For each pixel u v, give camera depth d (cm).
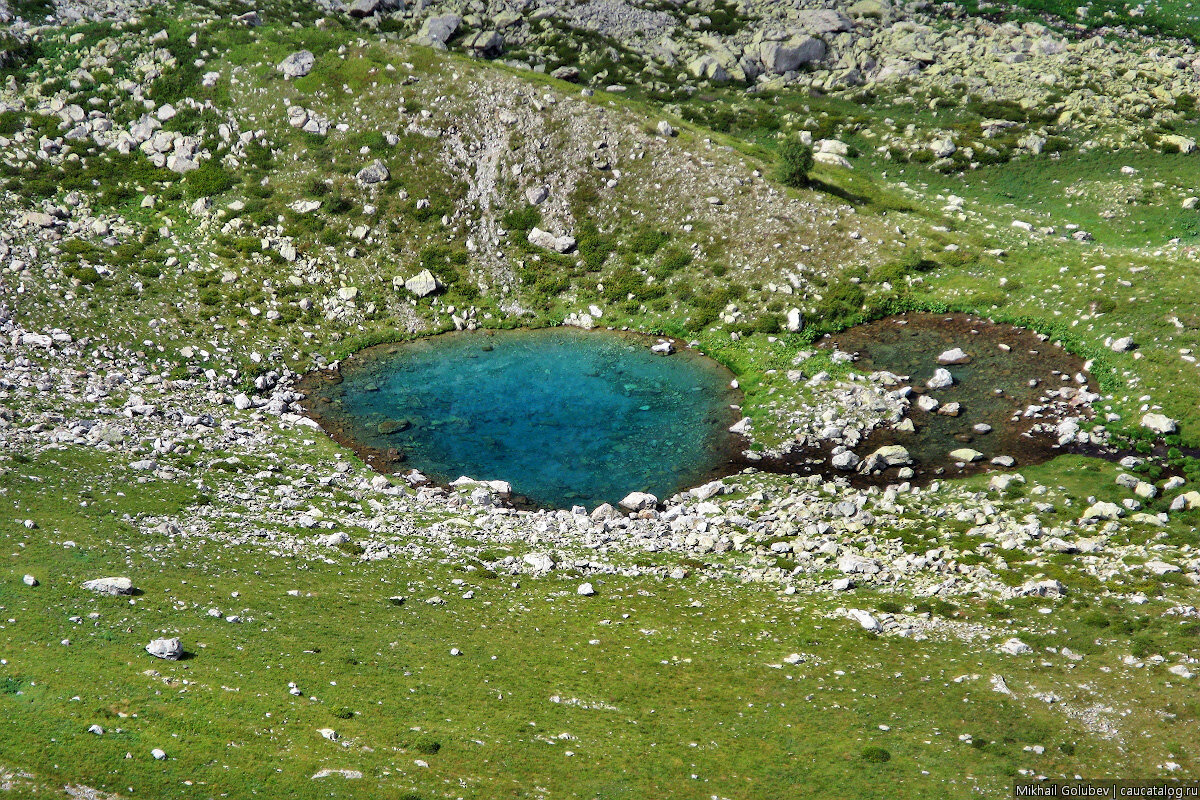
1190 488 4228
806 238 6838
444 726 2827
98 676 2747
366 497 4569
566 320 6662
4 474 3916
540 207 7238
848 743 2838
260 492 4375
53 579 3238
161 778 2403
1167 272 5941
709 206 7100
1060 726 2850
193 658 2944
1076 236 6862
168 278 6438
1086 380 5331
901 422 5147
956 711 2956
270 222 6969
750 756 2792
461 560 3988
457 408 5684
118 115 7581
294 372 6016
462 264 6956
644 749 2809
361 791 2473
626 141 7481
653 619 3584
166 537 3725
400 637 3312
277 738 2639
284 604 3397
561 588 3816
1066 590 3553
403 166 7350
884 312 6300
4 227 6462
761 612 3638
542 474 5000
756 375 5862
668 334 6444
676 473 4969
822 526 4212
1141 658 3109
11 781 2281
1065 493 4331
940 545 4016
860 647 3353
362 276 6762
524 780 2620
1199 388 4938
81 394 5031
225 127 7494
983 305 6166
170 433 4819
